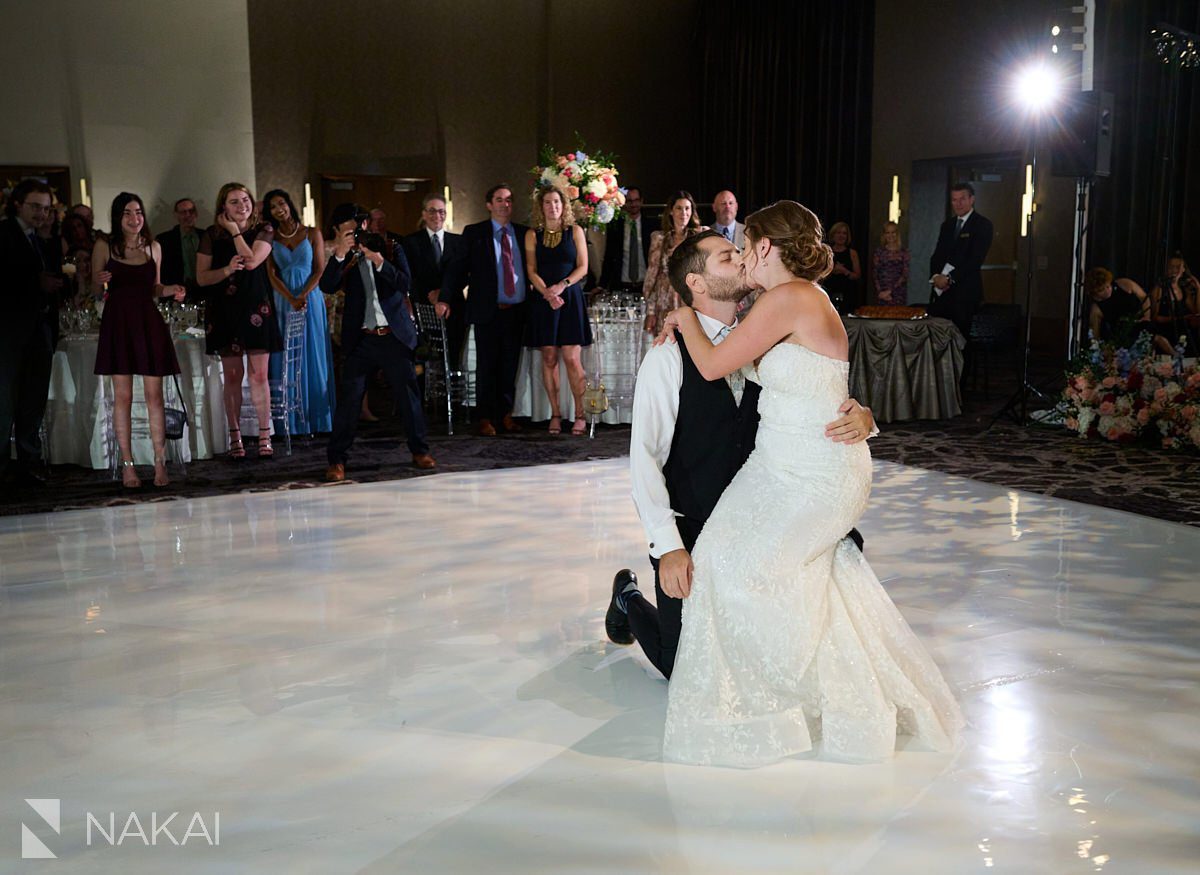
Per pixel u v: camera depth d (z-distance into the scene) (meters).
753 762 2.58
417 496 5.75
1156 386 7.01
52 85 10.89
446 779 2.52
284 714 2.92
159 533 4.98
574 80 13.74
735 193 13.94
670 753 2.62
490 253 7.57
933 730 2.65
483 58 13.20
